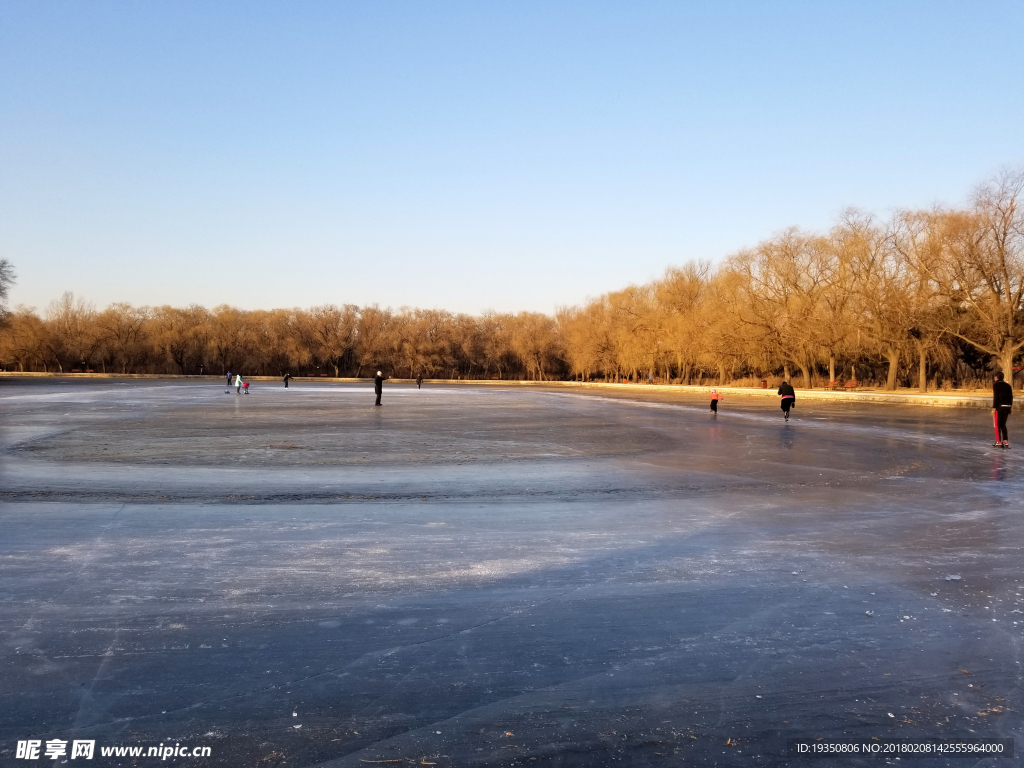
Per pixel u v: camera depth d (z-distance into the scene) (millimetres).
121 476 12719
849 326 57969
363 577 6605
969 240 47281
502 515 9539
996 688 4398
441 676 4508
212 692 4277
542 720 3975
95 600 5895
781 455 16672
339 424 25156
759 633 5262
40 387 61375
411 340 120188
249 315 126375
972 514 9719
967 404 41156
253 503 10250
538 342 113125
